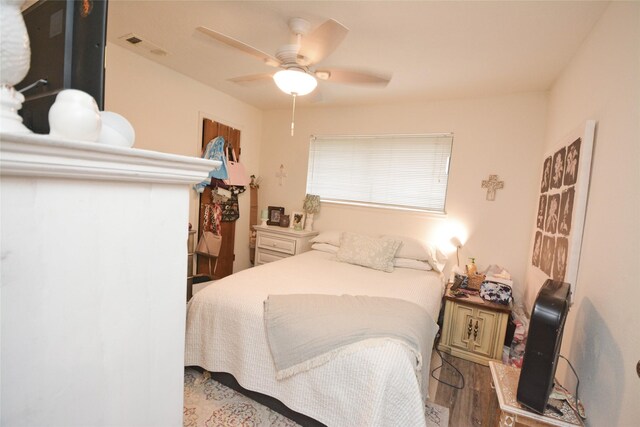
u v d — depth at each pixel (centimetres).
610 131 124
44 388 41
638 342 90
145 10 173
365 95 294
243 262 374
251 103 355
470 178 283
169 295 57
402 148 315
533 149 259
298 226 358
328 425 133
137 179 47
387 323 144
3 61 41
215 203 315
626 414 92
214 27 188
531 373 110
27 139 33
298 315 151
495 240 275
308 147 361
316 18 169
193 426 150
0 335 37
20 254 37
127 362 51
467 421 166
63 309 42
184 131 278
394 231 318
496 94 268
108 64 217
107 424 50
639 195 97
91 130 44
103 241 45
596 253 125
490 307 221
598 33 148
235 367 162
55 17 52
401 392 123
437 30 173
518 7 147
